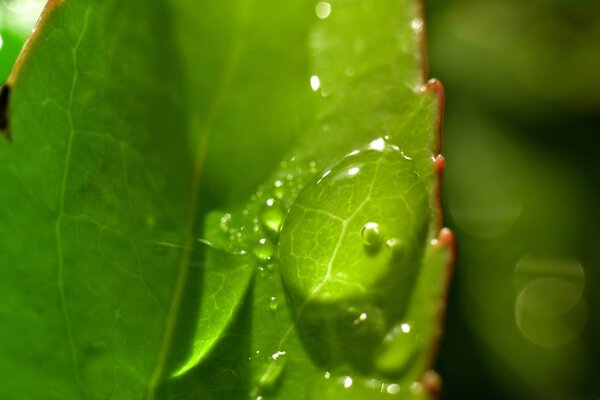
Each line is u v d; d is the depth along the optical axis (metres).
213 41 0.07
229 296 0.07
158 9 0.07
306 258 0.07
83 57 0.07
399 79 0.07
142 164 0.07
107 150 0.07
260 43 0.07
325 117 0.07
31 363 0.07
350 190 0.07
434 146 0.07
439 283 0.07
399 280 0.07
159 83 0.07
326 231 0.07
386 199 0.07
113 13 0.07
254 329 0.07
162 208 0.07
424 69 0.07
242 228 0.07
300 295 0.07
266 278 0.07
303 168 0.07
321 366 0.07
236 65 0.07
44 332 0.07
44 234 0.07
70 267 0.07
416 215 0.07
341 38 0.07
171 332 0.07
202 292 0.07
